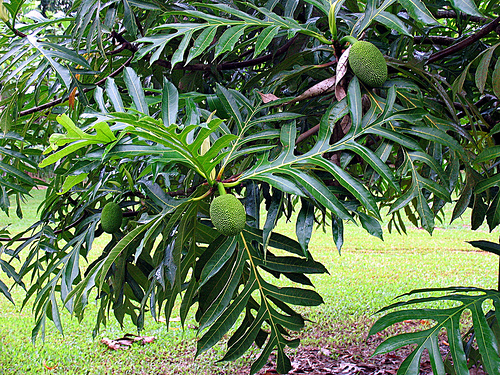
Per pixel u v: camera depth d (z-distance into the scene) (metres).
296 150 2.03
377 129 1.16
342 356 3.70
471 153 1.33
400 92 1.27
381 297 5.04
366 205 1.03
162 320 4.57
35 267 1.94
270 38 1.22
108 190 1.88
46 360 3.66
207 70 1.87
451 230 9.05
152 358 3.72
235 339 1.40
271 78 1.43
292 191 1.06
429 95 1.63
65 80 1.51
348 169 2.49
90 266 1.72
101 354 3.80
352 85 1.18
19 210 2.12
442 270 6.05
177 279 1.39
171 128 0.89
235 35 1.21
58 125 2.39
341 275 5.93
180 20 1.85
